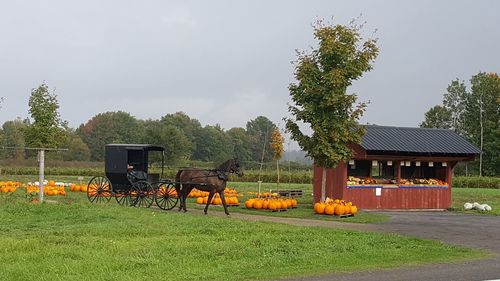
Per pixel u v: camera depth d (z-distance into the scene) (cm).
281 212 2553
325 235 1631
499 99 9469
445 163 3122
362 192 2897
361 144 2850
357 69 2588
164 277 1017
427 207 3034
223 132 13025
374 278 1042
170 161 7375
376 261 1230
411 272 1111
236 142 12769
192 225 1808
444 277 1063
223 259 1198
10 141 9131
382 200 2938
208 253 1259
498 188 6019
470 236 1794
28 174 6347
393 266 1176
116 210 2175
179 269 1084
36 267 1068
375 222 2227
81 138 12531
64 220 1883
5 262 1121
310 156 2684
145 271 1061
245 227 1781
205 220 1942
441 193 3067
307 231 1722
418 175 3188
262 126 14362
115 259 1161
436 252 1383
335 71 2534
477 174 8850
